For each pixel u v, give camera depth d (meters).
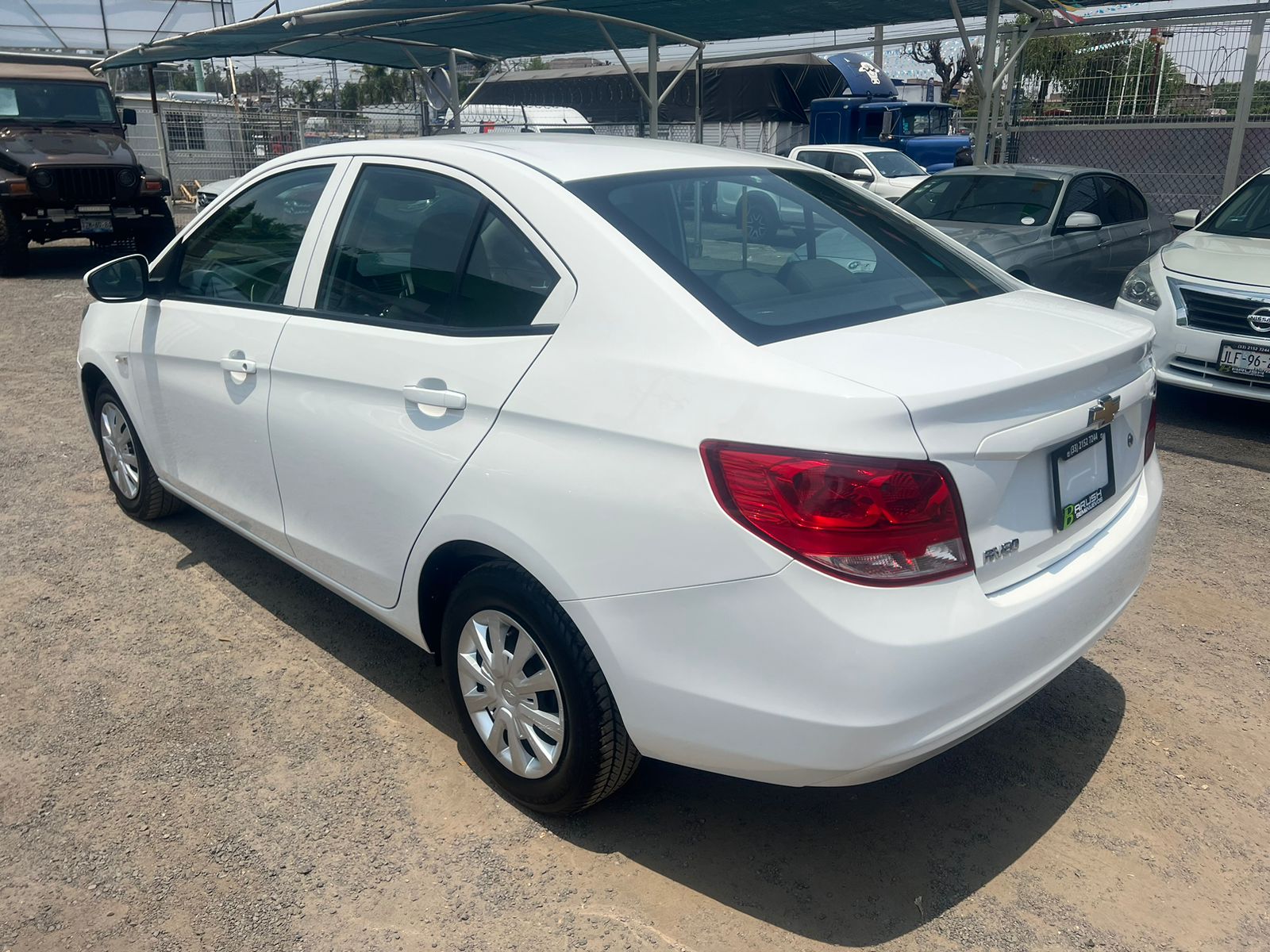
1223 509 5.14
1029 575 2.44
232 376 3.57
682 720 2.35
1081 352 2.50
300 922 2.45
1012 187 9.35
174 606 4.04
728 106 24.17
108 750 3.11
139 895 2.53
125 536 4.70
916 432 2.12
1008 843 2.75
